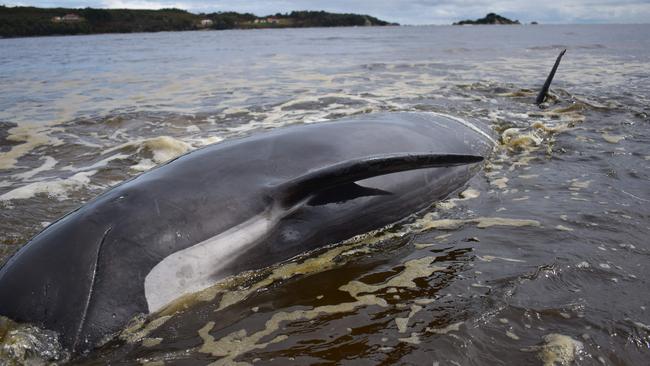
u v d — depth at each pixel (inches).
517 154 274.2
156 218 150.9
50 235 145.1
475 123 290.7
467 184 234.5
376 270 165.2
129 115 407.5
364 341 129.0
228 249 158.9
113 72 765.3
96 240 141.9
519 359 119.4
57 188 243.3
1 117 411.2
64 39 2388.0
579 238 175.0
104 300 134.6
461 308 140.4
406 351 124.2
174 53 1209.4
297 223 173.3
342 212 183.2
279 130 203.9
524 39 1611.7
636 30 2605.8
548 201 209.5
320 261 173.2
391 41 1642.5
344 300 148.8
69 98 509.0
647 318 131.3
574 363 116.9
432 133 237.6
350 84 561.9
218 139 327.0
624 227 182.1
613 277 150.6
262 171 174.2
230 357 125.6
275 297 152.2
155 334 135.0
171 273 147.3
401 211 200.8
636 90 467.5
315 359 123.0
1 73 775.1
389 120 236.4
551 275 152.7
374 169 165.9
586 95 442.0
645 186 221.0
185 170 168.7
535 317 133.8
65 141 333.1
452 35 2134.6
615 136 300.7
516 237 179.3
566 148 279.4
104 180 257.6
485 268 160.1
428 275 159.3
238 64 863.7
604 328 127.9
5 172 273.9
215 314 143.9
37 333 127.2
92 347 128.9
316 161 182.5
